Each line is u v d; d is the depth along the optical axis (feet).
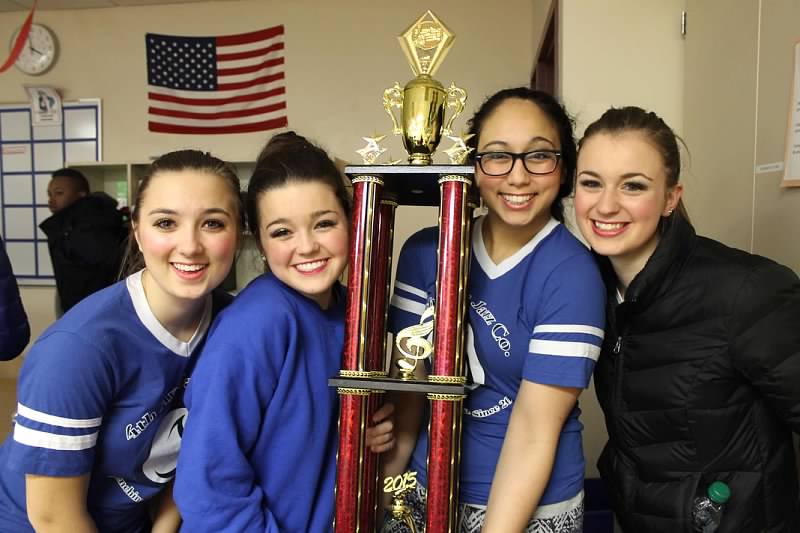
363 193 2.47
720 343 2.74
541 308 2.70
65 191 9.45
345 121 11.28
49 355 2.50
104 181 12.11
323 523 2.72
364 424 2.45
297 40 11.35
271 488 2.58
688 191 5.64
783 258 3.76
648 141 2.73
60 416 2.46
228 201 2.76
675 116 6.09
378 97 11.19
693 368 2.80
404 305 3.05
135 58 11.89
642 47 6.14
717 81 4.96
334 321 2.90
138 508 3.06
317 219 2.59
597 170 2.78
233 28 11.56
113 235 9.23
